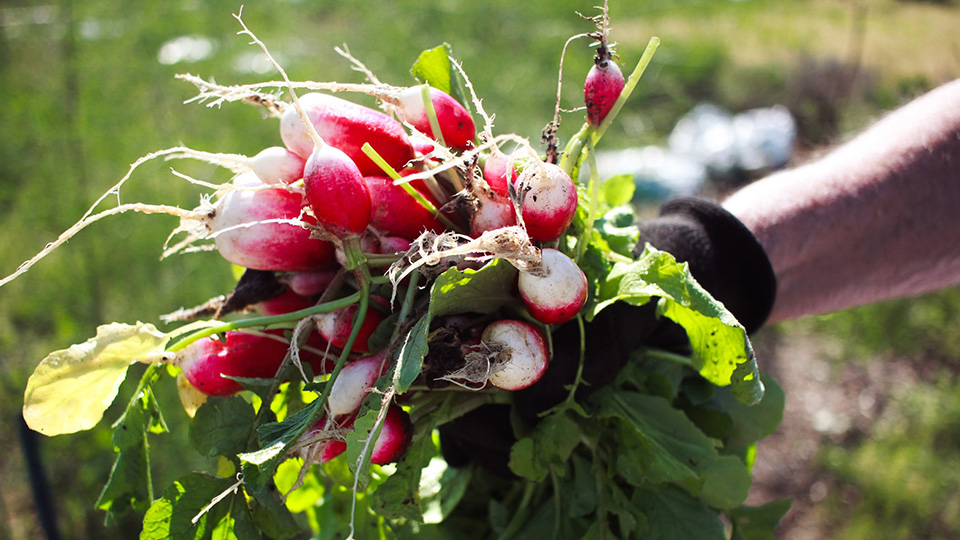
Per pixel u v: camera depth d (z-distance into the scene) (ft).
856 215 1.91
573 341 1.46
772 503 1.76
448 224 1.42
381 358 1.36
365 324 1.42
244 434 1.40
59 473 3.20
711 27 9.58
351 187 1.31
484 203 1.35
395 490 1.39
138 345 1.37
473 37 8.75
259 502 1.35
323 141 1.38
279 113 1.49
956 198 1.93
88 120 6.11
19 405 3.57
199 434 1.38
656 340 1.64
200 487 1.36
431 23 9.13
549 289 1.28
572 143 1.40
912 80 7.46
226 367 1.47
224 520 1.37
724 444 1.75
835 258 1.94
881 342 4.51
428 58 1.59
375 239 1.42
